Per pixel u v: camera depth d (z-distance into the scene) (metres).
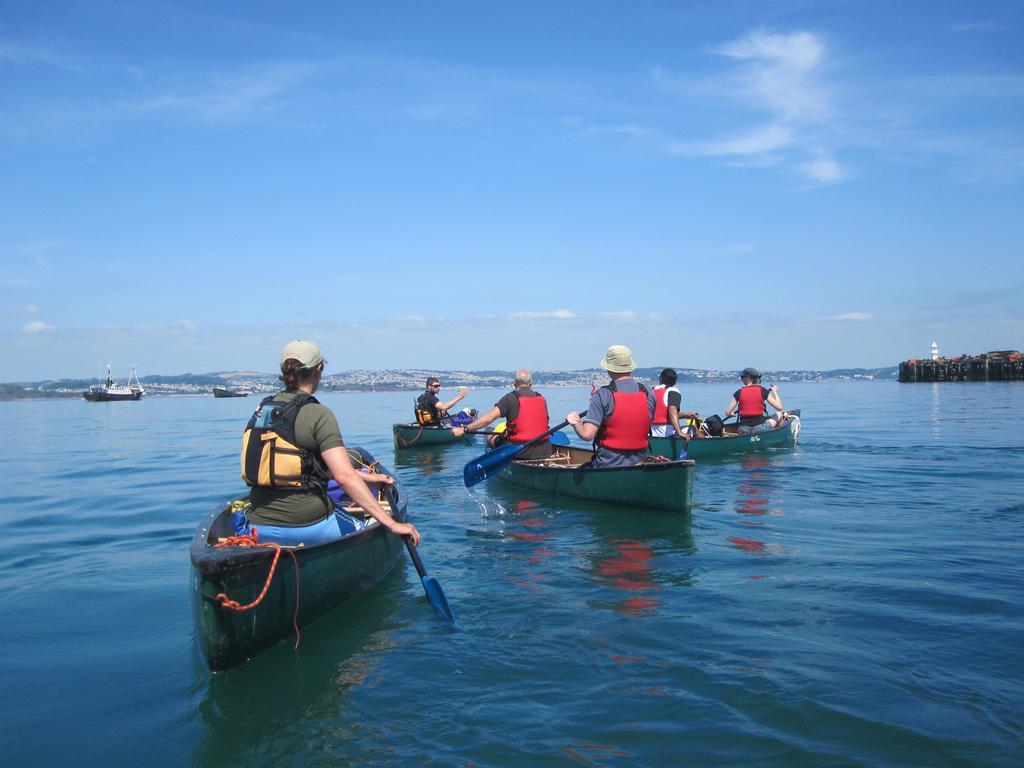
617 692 3.32
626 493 7.57
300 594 4.06
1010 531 6.15
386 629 4.21
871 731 2.90
